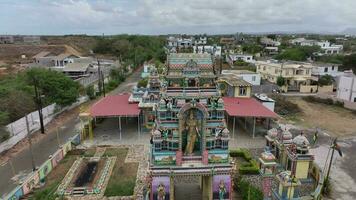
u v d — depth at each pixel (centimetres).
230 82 5734
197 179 3203
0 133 4009
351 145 4344
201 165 2589
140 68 12850
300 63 8969
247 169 3334
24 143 4359
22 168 3566
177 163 2588
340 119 5678
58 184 3147
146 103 4856
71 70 9356
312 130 4988
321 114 6016
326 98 6894
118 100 5488
